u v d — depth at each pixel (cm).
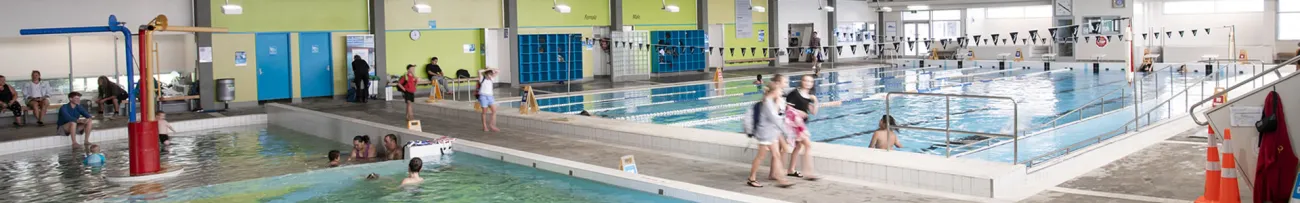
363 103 2028
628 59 2755
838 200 816
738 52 3216
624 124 1348
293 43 2098
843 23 3675
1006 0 3416
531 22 2550
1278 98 722
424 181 1015
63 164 1277
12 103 1673
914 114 1681
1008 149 1164
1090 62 3038
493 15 2470
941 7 3528
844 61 3666
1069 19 3412
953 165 878
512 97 2128
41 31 1112
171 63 1952
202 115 1844
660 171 1008
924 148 1233
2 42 1750
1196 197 755
